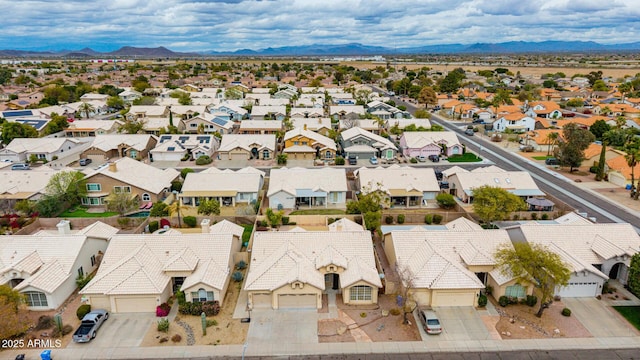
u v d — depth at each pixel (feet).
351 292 135.33
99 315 125.49
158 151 313.53
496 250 147.64
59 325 121.70
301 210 216.95
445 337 121.29
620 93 598.75
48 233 178.50
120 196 201.77
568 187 251.39
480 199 189.37
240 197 225.97
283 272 135.64
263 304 135.23
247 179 230.27
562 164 279.08
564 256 143.84
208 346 117.39
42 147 311.47
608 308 134.51
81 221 195.62
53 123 381.40
